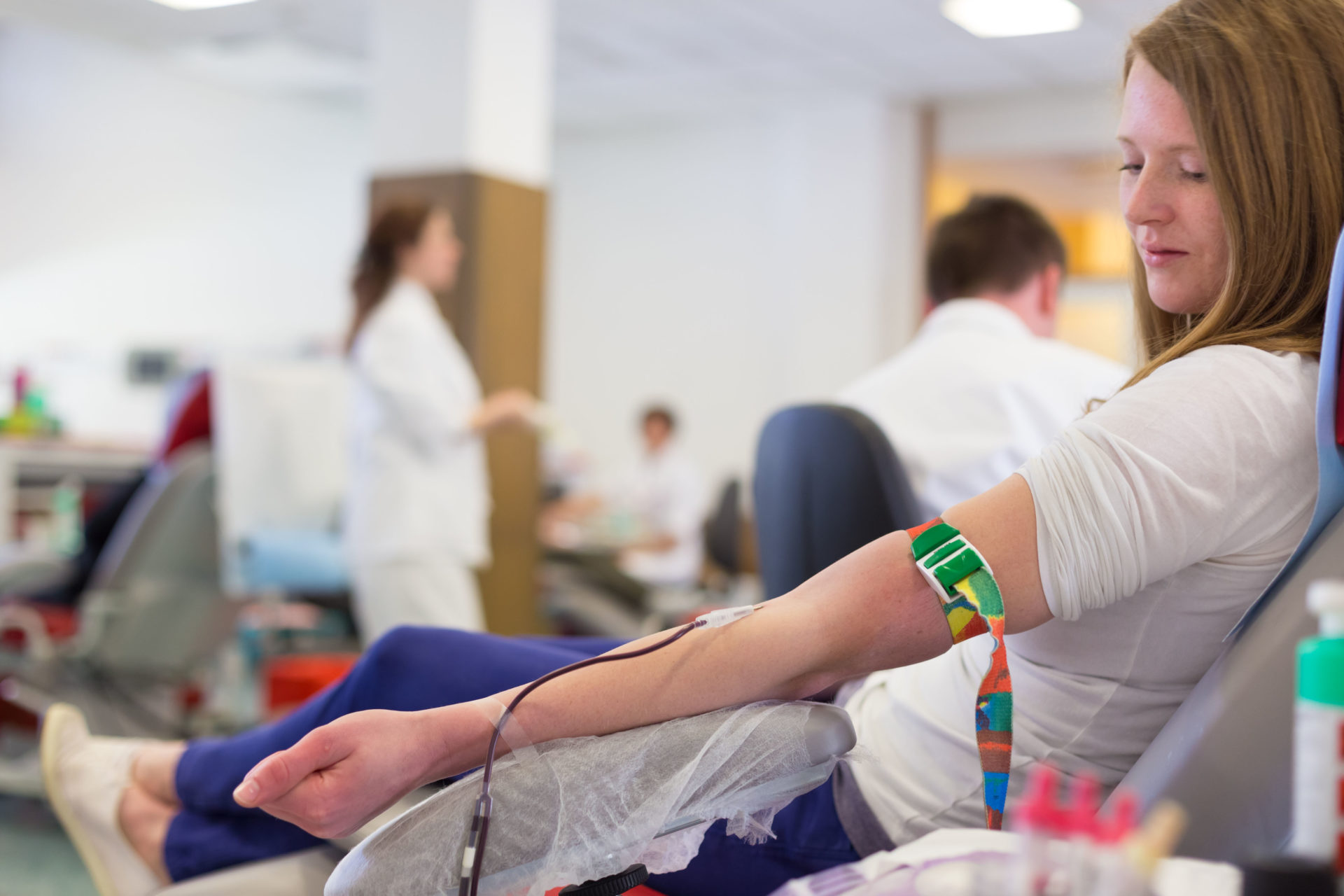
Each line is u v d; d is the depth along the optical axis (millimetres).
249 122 7727
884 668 795
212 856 1105
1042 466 779
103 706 2857
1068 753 864
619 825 727
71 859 2402
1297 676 590
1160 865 570
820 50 6266
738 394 7676
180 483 2736
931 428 1852
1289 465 778
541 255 5020
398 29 4832
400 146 4820
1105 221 7840
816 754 780
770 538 1705
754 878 965
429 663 983
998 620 747
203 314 7750
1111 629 841
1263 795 685
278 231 7711
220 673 3236
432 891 705
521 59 4918
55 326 7945
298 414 3098
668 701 774
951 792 894
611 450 8078
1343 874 489
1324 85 805
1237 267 823
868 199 7074
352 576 3146
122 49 6672
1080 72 6434
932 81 6703
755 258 7637
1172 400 778
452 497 3154
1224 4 840
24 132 8000
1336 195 804
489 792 716
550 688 771
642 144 7980
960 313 1947
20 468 3881
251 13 5965
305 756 701
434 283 3238
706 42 6211
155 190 7820
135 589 2701
